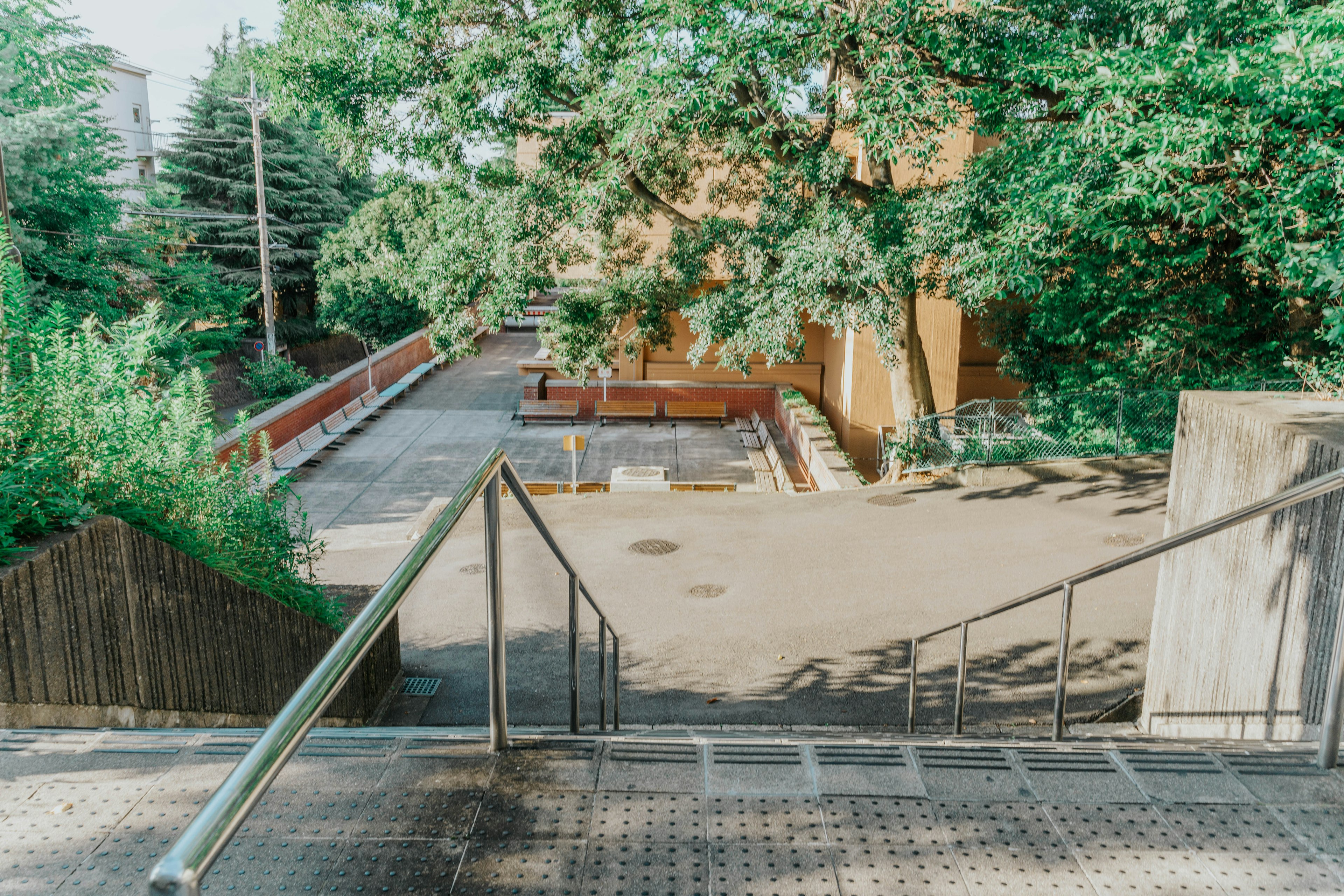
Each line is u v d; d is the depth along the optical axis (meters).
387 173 15.43
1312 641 4.53
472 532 13.45
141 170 52.84
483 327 16.52
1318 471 4.48
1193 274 13.28
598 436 27.52
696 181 22.98
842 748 2.99
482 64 13.01
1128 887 2.31
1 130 17.81
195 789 2.75
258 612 5.61
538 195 14.62
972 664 8.09
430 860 2.33
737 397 30.31
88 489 4.65
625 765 2.81
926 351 22.53
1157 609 6.31
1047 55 10.18
